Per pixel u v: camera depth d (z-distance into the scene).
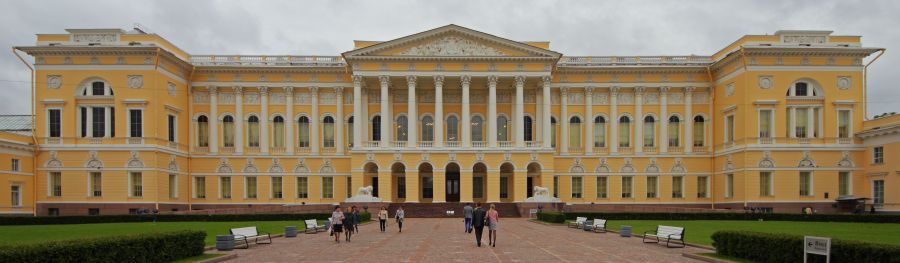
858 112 65.12
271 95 73.12
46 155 63.34
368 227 44.97
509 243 31.20
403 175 73.06
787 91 65.00
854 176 64.56
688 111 72.88
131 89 63.38
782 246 20.69
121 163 63.00
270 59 72.94
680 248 28.55
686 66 72.44
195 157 71.62
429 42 68.56
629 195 73.31
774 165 64.31
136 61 63.50
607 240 33.03
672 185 72.94
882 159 61.53
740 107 65.88
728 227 42.28
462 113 68.69
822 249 18.75
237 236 28.53
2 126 78.00
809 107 65.06
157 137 63.59
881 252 17.33
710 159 72.62
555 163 73.19
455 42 68.56
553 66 69.69
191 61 72.25
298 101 73.38
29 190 62.09
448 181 73.94
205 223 47.59
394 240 33.19
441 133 68.44
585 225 40.72
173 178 67.88
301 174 72.44
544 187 66.44
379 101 73.75
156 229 39.97
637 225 45.12
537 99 72.50
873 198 62.81
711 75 72.31
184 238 23.70
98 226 43.88
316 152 72.62
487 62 68.50
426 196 74.12
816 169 64.56
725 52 70.56
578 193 73.31
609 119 73.81
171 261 22.80
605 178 73.44
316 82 72.94
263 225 45.25
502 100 74.38
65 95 63.69
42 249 16.98
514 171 68.12
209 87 71.69
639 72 73.38
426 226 46.19
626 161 73.25
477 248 28.69
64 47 62.84
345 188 72.44
